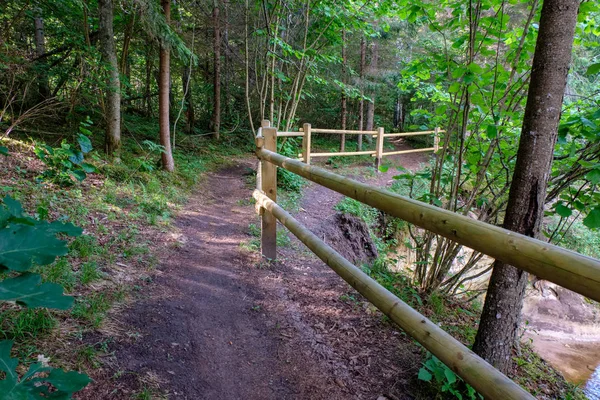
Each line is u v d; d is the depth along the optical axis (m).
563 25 1.91
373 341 2.61
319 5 7.84
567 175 2.67
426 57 3.73
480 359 1.12
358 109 18.77
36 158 5.21
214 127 13.28
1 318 1.89
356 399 2.06
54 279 2.45
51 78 7.48
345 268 1.86
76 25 7.75
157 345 2.19
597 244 7.39
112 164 6.19
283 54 8.55
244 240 4.36
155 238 3.99
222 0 9.87
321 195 7.75
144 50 10.69
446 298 3.67
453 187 3.38
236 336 2.50
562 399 2.58
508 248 0.95
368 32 8.45
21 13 6.57
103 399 1.69
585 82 6.61
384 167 3.67
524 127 2.09
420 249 3.75
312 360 2.34
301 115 17.55
